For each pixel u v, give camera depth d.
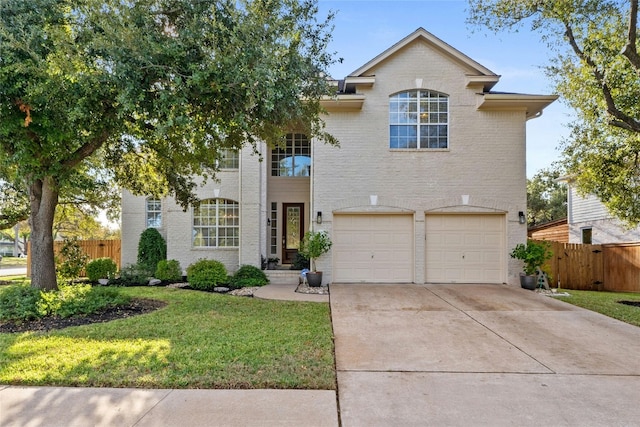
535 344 6.12
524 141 12.23
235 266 14.16
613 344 6.15
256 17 6.70
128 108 6.36
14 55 6.44
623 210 11.62
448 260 12.34
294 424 3.57
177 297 9.95
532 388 4.45
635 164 11.16
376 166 12.34
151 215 15.88
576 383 4.60
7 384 4.39
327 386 4.42
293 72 7.23
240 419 3.65
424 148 12.34
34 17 6.75
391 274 12.37
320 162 12.38
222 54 6.61
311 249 11.68
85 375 4.56
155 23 6.99
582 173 12.19
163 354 5.30
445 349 5.84
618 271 13.84
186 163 9.98
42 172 7.72
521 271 12.04
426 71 12.38
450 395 4.24
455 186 12.27
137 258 15.14
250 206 13.82
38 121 6.93
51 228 8.84
